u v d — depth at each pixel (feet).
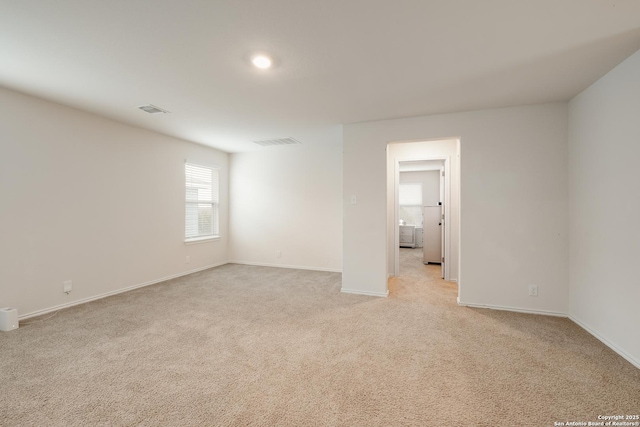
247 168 20.24
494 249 11.16
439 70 8.15
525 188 10.79
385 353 7.66
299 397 5.85
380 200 12.84
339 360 7.30
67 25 6.07
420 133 12.16
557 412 5.40
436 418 5.25
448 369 6.88
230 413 5.38
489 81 8.81
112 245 12.92
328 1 5.35
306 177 18.83
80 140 11.66
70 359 7.27
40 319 9.95
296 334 8.84
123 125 13.35
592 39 6.61
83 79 8.77
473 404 5.64
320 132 14.90
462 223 11.54
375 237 12.92
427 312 10.78
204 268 18.48
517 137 10.88
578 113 9.68
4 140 9.53
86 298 11.89
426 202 30.81
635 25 6.09
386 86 9.21
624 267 7.45
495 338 8.57
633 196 7.14
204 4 5.41
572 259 10.03
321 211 18.48
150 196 14.74
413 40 6.70
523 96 9.96
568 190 10.28
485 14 5.76
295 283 15.08
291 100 10.44
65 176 11.18
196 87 9.34
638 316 6.97
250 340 8.42
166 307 11.27
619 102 7.66
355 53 7.28
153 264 14.93
